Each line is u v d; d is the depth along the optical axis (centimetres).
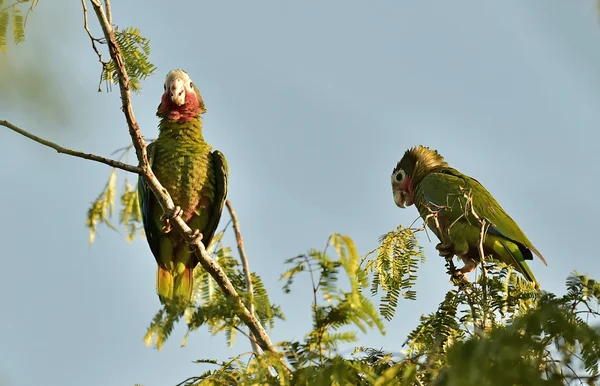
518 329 645
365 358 913
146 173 1145
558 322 650
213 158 1473
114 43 1035
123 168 1127
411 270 1067
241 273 1284
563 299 793
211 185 1449
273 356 742
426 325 1001
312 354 739
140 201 1422
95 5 1014
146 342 747
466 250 1503
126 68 1102
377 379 739
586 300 794
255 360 757
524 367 618
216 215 1445
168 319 753
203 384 812
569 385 694
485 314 993
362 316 735
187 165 1430
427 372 769
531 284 1031
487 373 600
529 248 1495
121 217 1352
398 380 749
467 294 1019
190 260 1390
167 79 1505
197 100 1505
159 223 1386
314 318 745
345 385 727
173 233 1363
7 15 869
